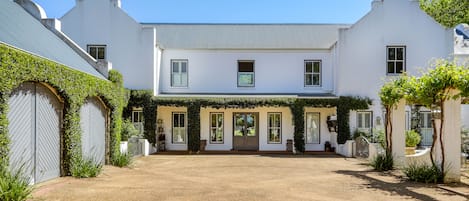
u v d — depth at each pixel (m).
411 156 11.99
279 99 18.33
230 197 7.56
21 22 10.48
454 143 9.54
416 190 8.46
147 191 8.02
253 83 20.30
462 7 27.14
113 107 13.20
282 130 19.91
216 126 20.14
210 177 10.48
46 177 9.04
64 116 9.82
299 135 18.27
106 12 18.98
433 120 9.92
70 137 9.84
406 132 14.55
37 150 8.61
